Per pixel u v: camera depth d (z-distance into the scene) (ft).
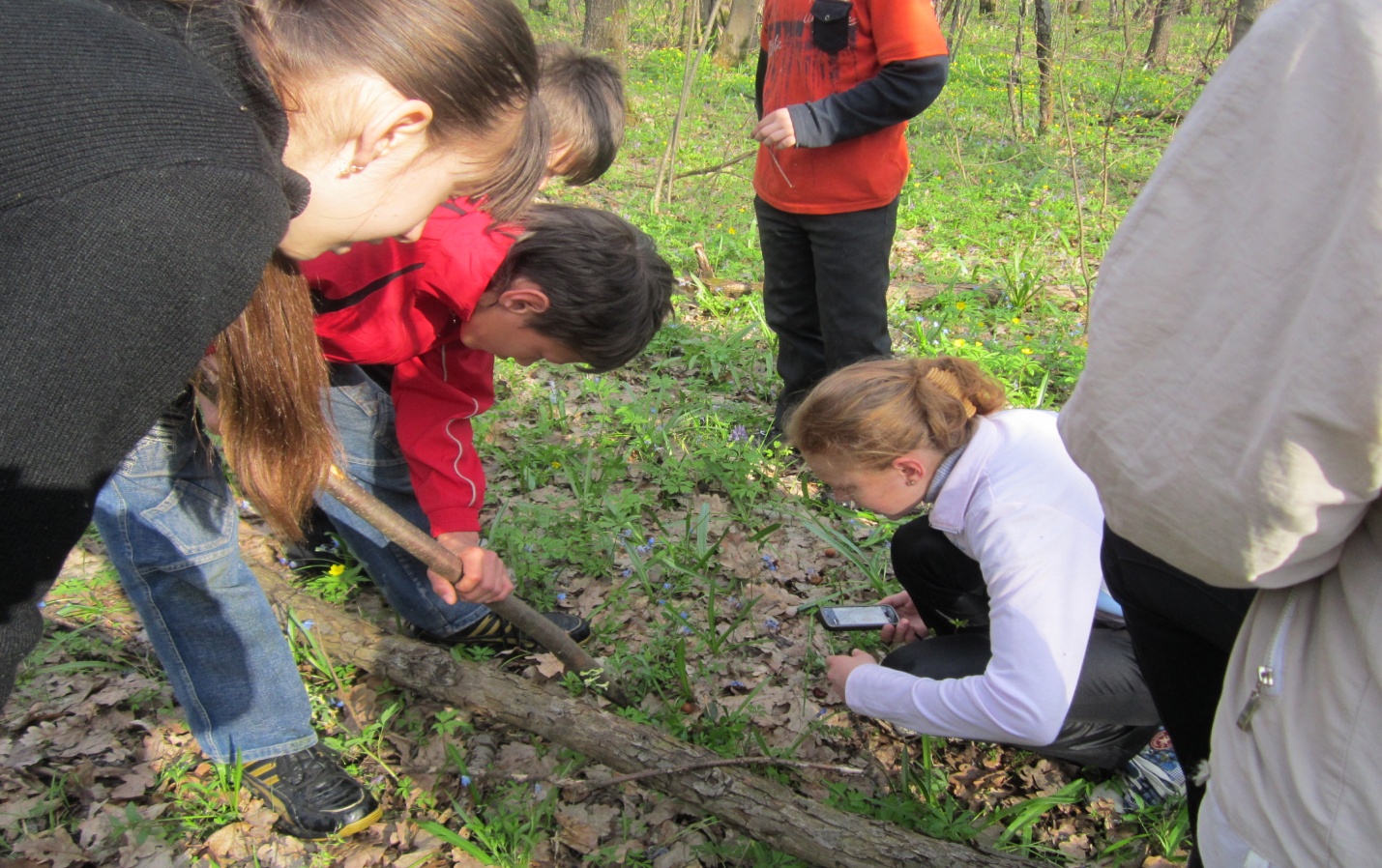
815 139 10.09
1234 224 2.91
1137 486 3.30
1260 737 3.63
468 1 3.75
